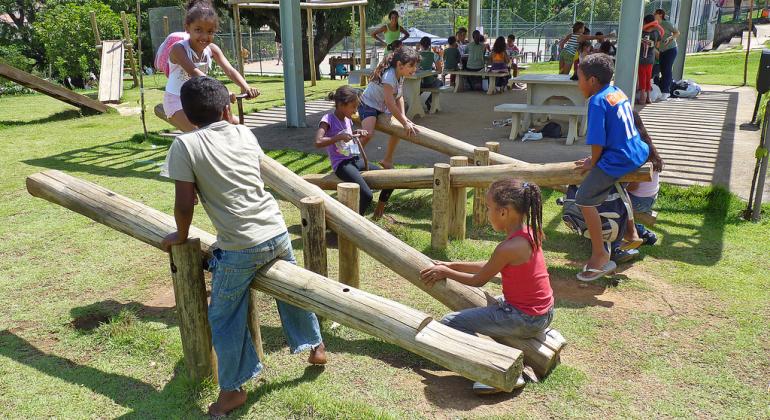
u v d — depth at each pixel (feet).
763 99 36.86
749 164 23.65
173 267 9.57
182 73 16.52
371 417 9.29
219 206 8.95
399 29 43.70
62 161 27.35
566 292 13.87
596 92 13.47
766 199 19.51
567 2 141.69
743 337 11.65
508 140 30.27
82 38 69.56
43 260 16.17
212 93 9.01
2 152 29.22
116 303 13.69
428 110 41.16
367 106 19.79
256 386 10.28
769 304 12.96
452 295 11.11
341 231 12.14
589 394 9.95
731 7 124.16
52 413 9.70
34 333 12.35
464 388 10.21
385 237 11.82
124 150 29.58
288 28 32.78
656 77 41.75
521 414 9.42
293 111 34.30
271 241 9.34
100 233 18.24
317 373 10.67
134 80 61.16
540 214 9.87
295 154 27.35
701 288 13.87
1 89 58.75
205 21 15.70
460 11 112.78
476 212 18.19
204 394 10.07
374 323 8.74
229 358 9.36
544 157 25.99
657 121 33.04
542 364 10.30
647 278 14.51
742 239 16.71
